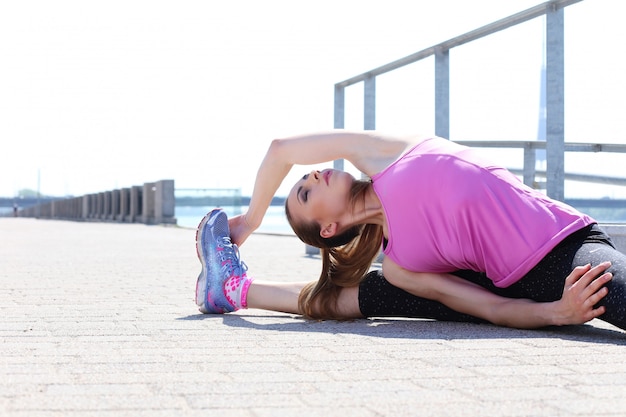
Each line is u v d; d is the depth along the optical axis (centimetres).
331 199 344
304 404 184
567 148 652
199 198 2962
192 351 260
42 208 6256
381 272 353
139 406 182
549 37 523
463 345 270
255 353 255
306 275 621
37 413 175
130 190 3466
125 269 695
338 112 855
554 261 302
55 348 267
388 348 264
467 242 316
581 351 257
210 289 375
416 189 320
